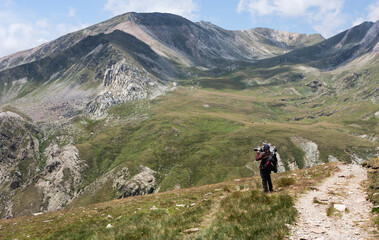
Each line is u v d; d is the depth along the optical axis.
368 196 10.45
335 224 8.13
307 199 11.48
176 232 10.19
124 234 10.98
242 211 10.57
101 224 15.48
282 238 7.47
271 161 13.55
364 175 16.08
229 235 8.57
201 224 10.77
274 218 8.98
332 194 12.01
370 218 8.22
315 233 7.60
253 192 12.41
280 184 15.58
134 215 15.12
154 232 10.77
